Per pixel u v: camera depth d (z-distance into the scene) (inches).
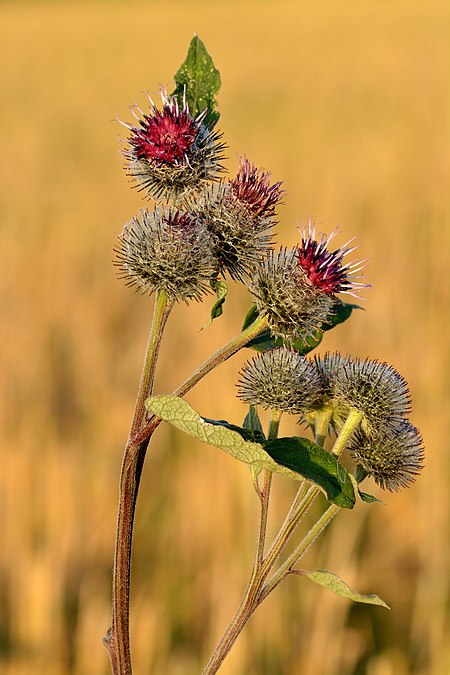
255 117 1439.5
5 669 321.7
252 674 315.0
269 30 3179.1
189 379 153.4
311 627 323.9
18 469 373.7
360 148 1083.9
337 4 4448.8
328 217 751.1
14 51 2839.6
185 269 149.3
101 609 338.6
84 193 927.0
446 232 647.8
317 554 347.9
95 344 527.8
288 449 143.1
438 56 2094.0
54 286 616.4
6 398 446.9
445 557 339.9
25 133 1343.5
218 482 371.2
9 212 855.7
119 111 1626.5
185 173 159.3
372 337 522.9
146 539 378.6
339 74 2027.6
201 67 172.4
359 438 166.2
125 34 3230.8
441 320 493.0
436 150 987.9
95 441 432.8
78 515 374.6
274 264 160.1
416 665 329.4
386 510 383.9
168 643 326.6
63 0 5851.4
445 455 385.4
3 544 350.6
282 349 167.3
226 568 338.6
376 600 148.7
